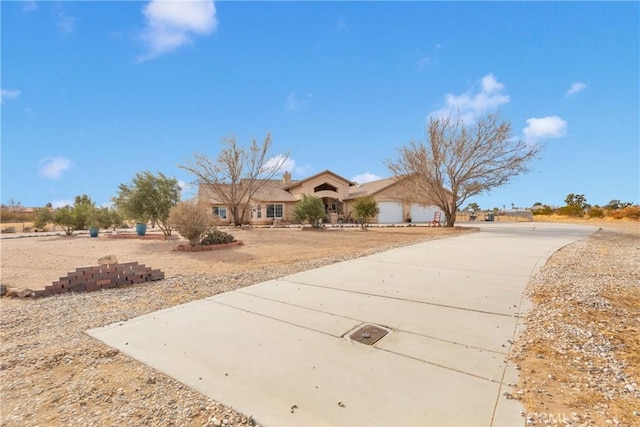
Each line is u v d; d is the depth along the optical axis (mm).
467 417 2494
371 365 3398
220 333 4395
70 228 23141
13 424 2611
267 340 4121
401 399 2768
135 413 2719
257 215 37250
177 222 13039
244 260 10547
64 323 4980
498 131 20812
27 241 18359
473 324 4480
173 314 5262
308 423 2492
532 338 3955
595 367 3207
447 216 24219
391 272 7977
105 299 6277
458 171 22703
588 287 6031
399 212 37812
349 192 41812
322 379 3143
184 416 2656
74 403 2885
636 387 2822
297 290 6535
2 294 6723
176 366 3492
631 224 25438
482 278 7102
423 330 4312
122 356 3781
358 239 16766
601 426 2326
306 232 21578
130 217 18672
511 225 26938
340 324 4613
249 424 2531
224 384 3105
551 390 2828
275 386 3041
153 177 18797
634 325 4246
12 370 3521
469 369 3256
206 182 25750
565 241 13758
